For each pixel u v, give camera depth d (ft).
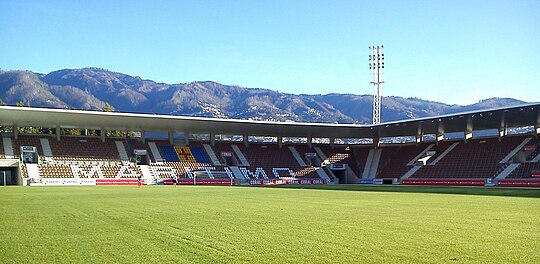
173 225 39.42
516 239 31.22
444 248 27.94
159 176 200.85
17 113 167.22
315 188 139.54
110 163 198.49
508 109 159.33
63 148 197.57
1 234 34.32
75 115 173.17
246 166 222.89
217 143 234.17
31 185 171.63
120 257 25.68
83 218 45.47
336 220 43.16
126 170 197.26
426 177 204.64
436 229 36.50
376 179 222.07
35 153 191.31
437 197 84.48
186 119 190.19
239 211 53.47
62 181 178.29
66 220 43.73
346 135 236.02
